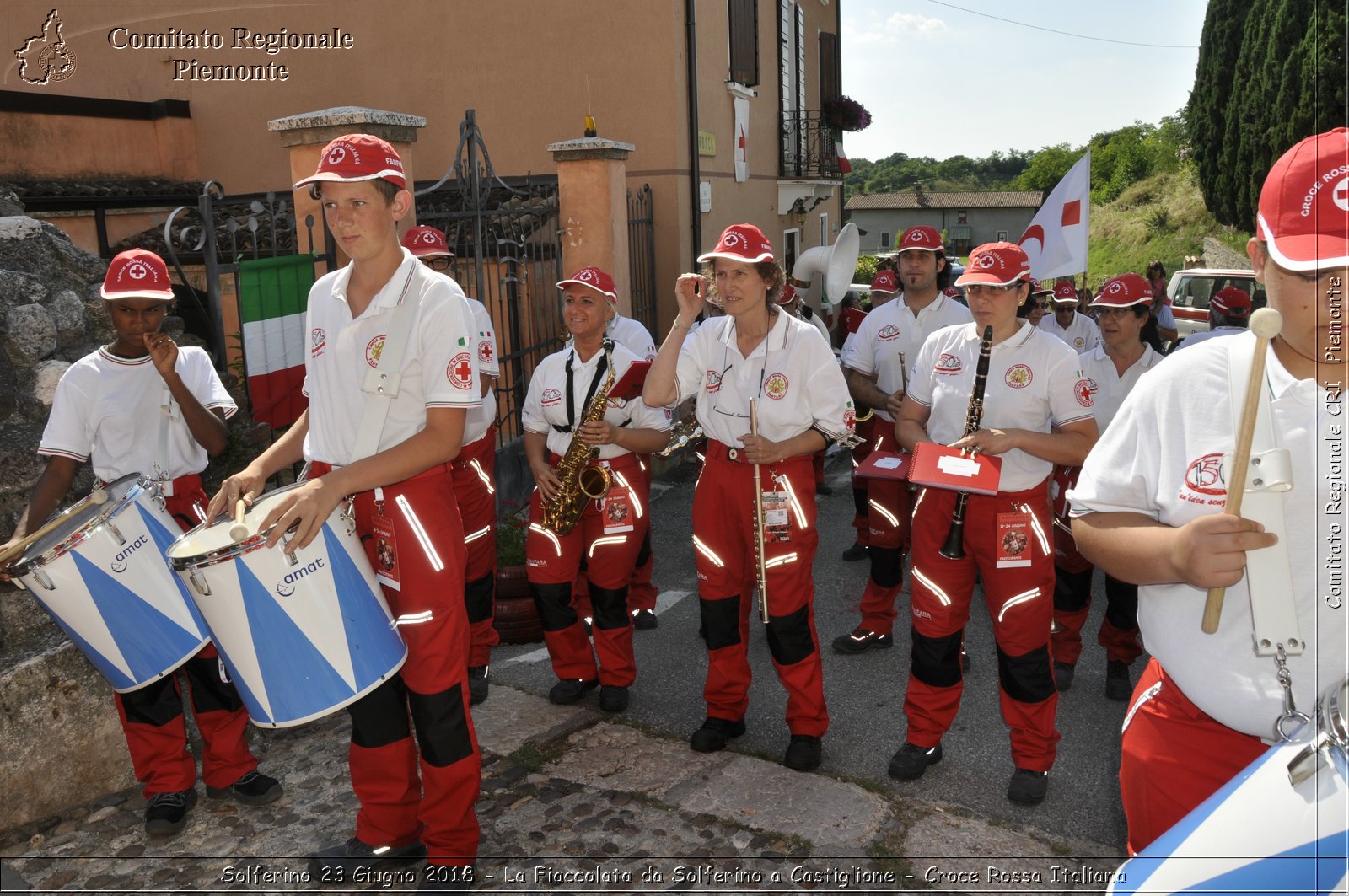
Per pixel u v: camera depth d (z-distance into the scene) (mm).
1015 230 83000
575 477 4352
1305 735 1615
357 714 3156
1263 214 1673
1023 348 3762
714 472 3947
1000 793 3785
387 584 3031
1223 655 1812
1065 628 4832
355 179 2799
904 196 86500
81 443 3639
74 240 9781
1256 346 1650
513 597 5426
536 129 10414
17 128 9844
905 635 5504
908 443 4121
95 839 3576
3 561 3211
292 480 5328
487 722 4363
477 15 10375
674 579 6531
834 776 3910
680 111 10070
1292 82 19938
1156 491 1851
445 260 5617
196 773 4066
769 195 13992
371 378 2898
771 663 5102
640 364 4410
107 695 3869
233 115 11289
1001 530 3627
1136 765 2012
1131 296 4949
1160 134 44844
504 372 7762
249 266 5035
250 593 2693
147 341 3502
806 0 16328
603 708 4520
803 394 3818
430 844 3178
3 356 4227
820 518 7969
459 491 4543
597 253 8648
